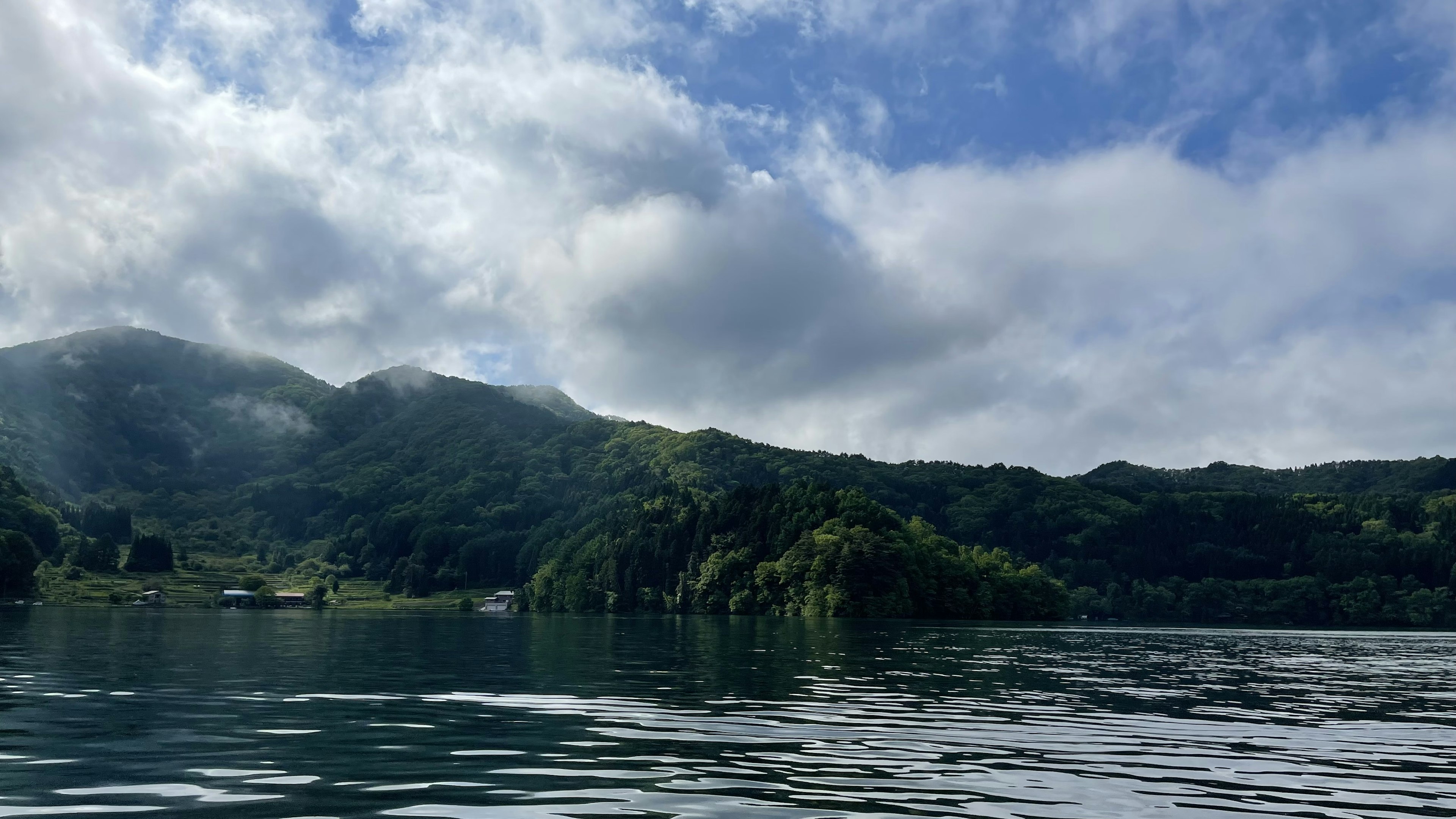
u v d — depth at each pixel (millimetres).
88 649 51844
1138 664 52812
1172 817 14422
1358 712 29656
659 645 64125
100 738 20391
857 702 29312
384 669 40500
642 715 25203
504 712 25594
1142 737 23016
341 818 13359
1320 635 123375
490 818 13477
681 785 16062
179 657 45906
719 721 24281
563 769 17297
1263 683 40906
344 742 20172
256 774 16578
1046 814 14438
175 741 20000
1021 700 31094
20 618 110750
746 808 14414
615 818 13578
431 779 16266
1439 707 31562
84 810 13836
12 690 29672
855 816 14047
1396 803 15758
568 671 40312
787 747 20203
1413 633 144750
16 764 17359
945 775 17359
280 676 36344
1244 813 14844
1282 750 21406
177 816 13406
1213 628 157625
